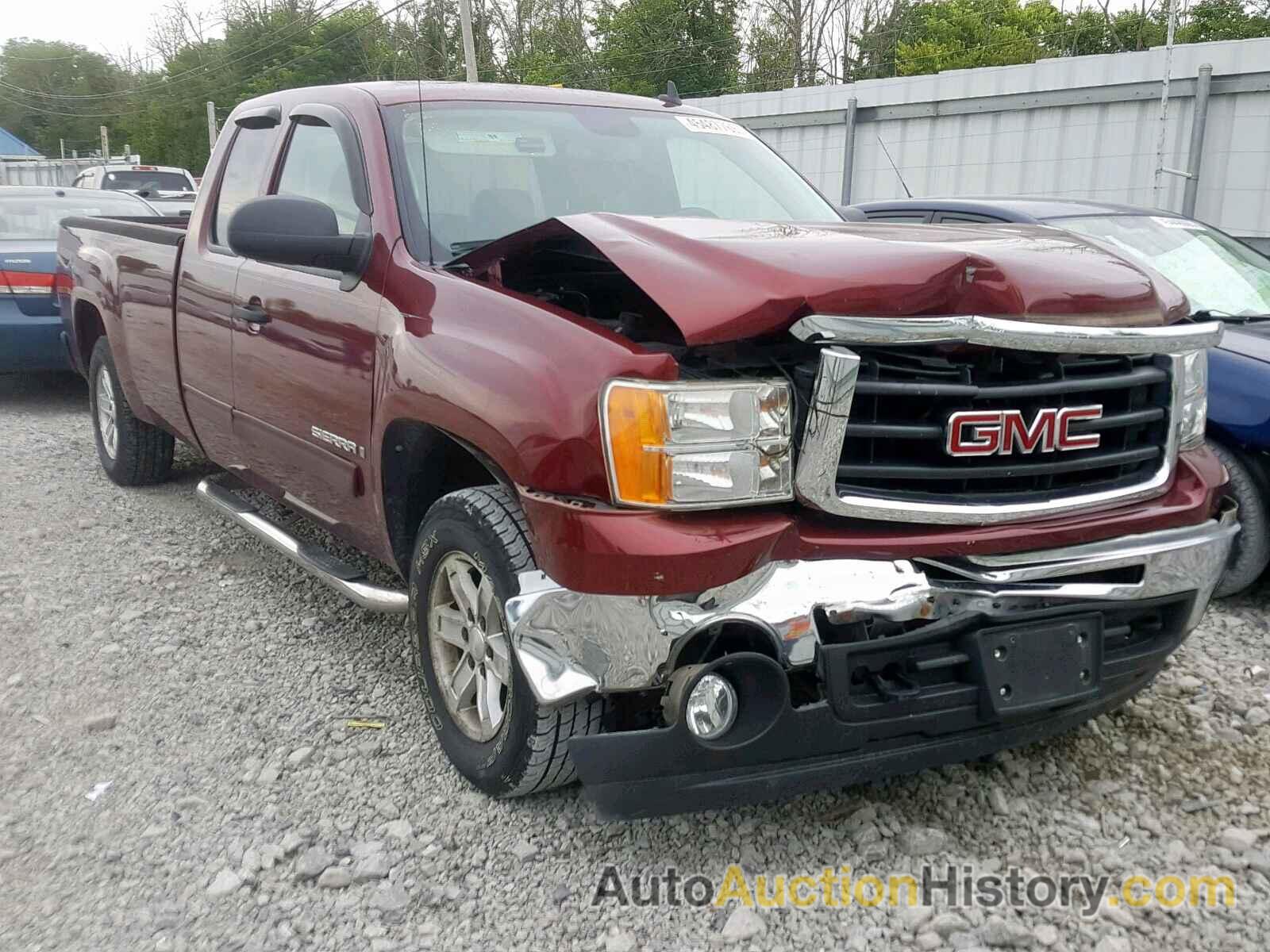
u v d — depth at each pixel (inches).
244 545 210.5
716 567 97.3
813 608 100.8
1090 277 110.7
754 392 99.7
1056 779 130.0
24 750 137.0
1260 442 174.7
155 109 2361.0
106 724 142.1
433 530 123.6
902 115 561.6
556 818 120.5
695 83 1641.2
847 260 102.3
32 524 222.5
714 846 116.3
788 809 122.8
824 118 593.6
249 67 2170.3
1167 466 119.3
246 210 131.3
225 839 118.0
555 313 110.7
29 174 1721.2
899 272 101.2
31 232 359.6
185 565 199.8
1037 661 108.9
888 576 103.0
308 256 135.9
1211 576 121.6
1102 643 113.1
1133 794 127.0
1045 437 107.8
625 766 101.2
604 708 110.4
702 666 98.3
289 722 142.8
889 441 104.2
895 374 103.8
